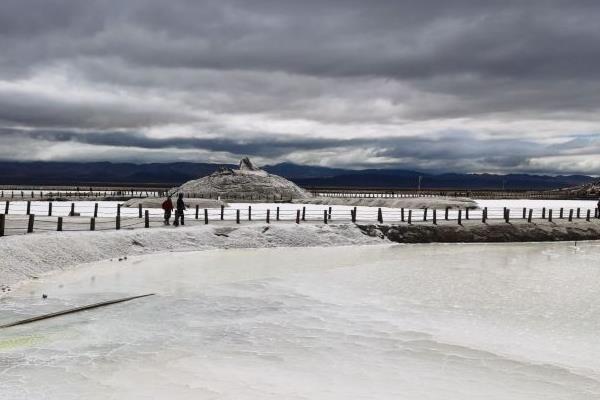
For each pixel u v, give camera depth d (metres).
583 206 76.00
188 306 17.09
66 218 34.53
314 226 36.34
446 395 10.25
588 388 10.73
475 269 25.44
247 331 14.38
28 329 14.09
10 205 52.03
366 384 10.72
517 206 71.06
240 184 75.56
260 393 10.16
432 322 15.52
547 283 21.73
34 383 10.39
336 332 14.38
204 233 31.84
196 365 11.63
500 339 13.95
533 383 10.95
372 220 41.19
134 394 9.98
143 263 25.14
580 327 15.16
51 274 21.52
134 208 52.66
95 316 15.54
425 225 40.34
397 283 21.50
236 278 22.14
